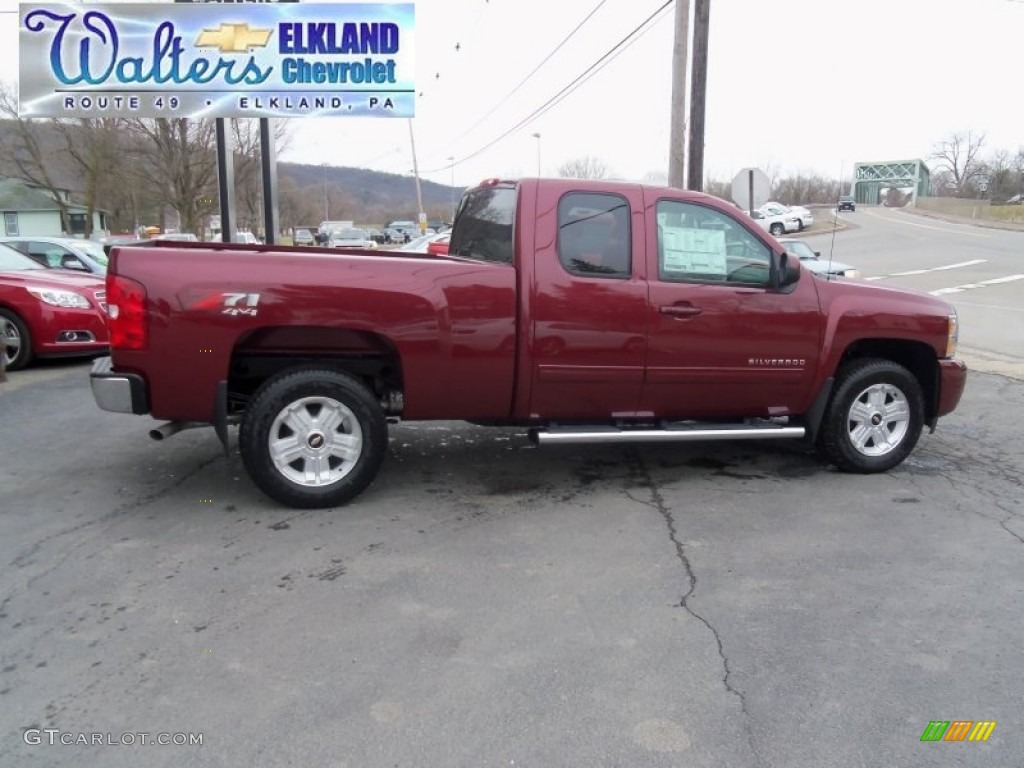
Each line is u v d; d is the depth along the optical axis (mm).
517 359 4891
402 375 4758
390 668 3104
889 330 5508
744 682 3041
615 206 5016
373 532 4488
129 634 3336
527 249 4852
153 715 2793
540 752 2623
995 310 16734
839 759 2615
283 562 4066
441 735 2703
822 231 47281
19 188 59344
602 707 2869
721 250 5219
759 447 6422
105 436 6492
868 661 3203
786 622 3512
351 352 4879
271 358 4891
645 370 5066
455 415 4977
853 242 40062
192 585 3795
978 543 4438
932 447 6508
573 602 3672
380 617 3508
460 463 5879
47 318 9336
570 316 4887
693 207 5160
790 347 5301
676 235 5133
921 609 3652
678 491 5285
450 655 3201
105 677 3020
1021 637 3414
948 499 5180
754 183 14539
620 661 3172
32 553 4133
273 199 13867
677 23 14336
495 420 5137
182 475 5477
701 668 3131
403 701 2891
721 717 2824
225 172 13414
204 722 2758
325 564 4051
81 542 4285
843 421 5527
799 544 4395
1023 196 83000
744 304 5176
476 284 4773
